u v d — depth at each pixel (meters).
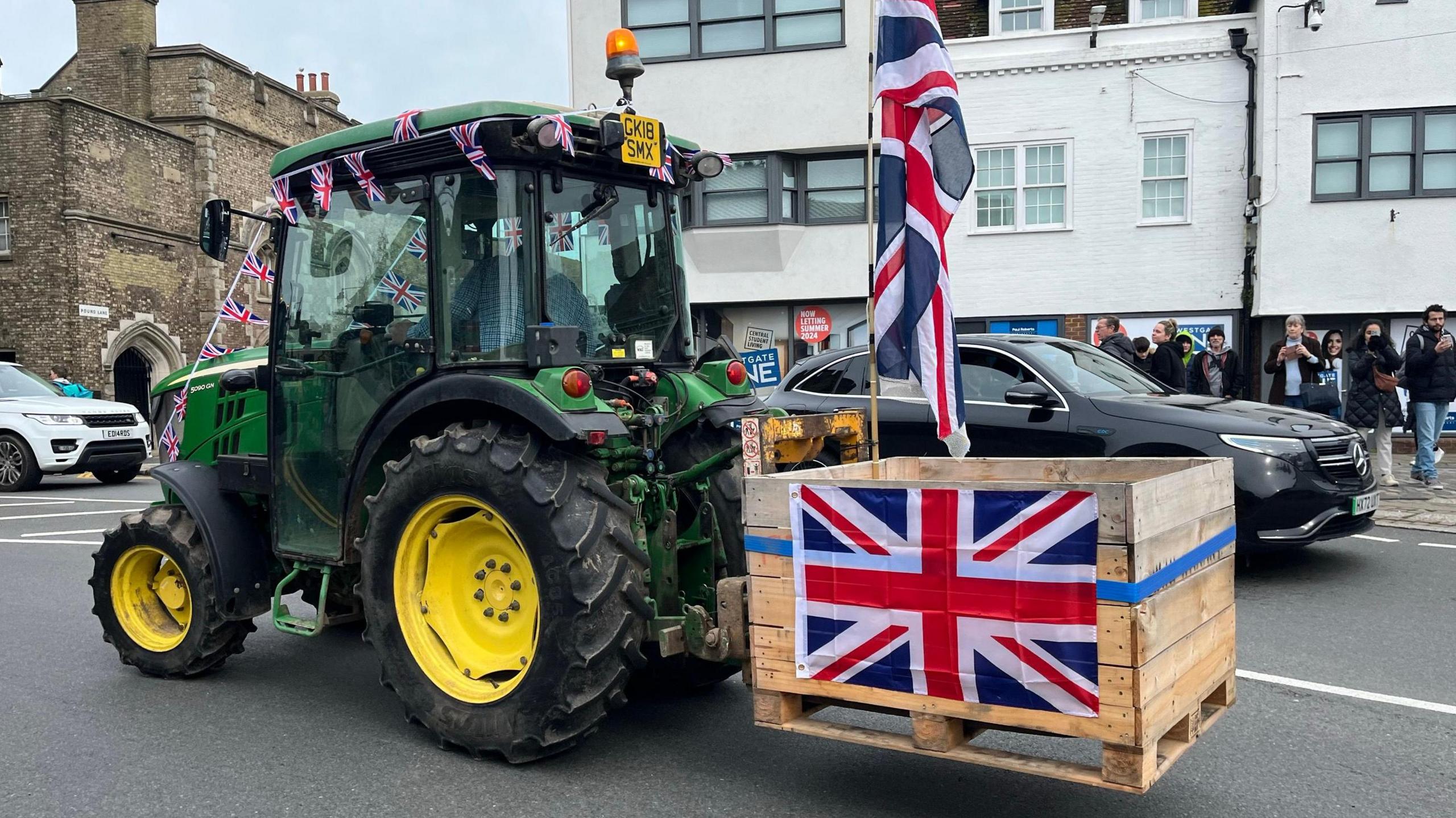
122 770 3.93
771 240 16.52
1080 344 8.27
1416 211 14.85
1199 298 15.75
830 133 16.23
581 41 16.98
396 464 4.03
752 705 4.64
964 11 16.94
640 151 4.17
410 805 3.55
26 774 3.92
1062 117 16.03
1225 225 15.59
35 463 13.58
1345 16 14.83
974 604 2.98
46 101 19.86
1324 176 15.12
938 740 3.09
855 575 3.20
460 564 4.12
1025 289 16.36
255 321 4.82
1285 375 10.45
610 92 16.91
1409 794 3.54
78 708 4.70
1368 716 4.30
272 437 4.66
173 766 3.96
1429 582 6.77
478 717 3.86
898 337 4.05
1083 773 2.88
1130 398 7.30
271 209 4.70
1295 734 4.11
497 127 3.88
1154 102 15.70
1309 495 6.65
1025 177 16.27
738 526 4.44
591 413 3.79
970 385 7.84
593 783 3.72
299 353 4.57
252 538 4.96
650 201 4.66
